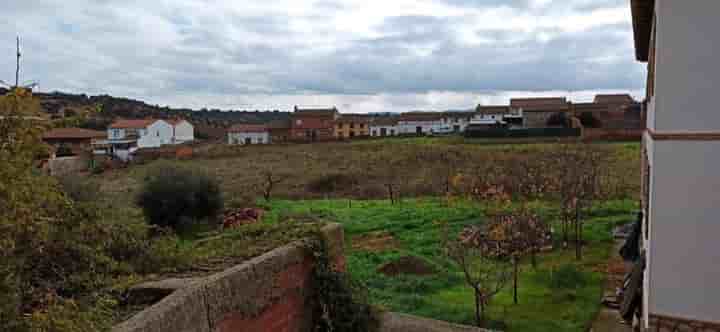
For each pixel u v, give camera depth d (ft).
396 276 39.88
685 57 17.72
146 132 201.46
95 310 12.50
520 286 38.04
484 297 32.14
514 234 41.06
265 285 18.51
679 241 18.08
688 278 18.02
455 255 36.47
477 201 66.08
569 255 45.93
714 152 17.56
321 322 21.91
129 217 26.27
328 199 81.61
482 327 30.68
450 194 72.18
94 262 17.98
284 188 92.58
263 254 19.93
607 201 66.90
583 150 72.43
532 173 65.57
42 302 12.07
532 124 183.42
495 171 75.66
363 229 56.08
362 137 192.13
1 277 10.38
